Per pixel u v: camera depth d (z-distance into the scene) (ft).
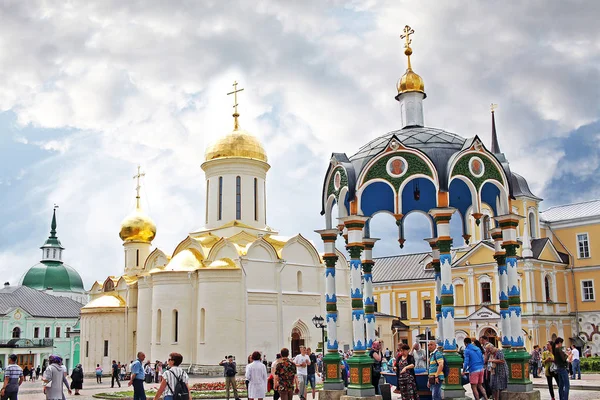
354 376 70.28
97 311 207.31
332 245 80.23
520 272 194.70
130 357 203.92
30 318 313.53
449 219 69.77
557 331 197.36
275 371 67.36
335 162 78.33
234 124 204.33
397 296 254.47
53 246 391.45
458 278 208.54
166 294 176.45
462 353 83.66
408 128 84.89
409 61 89.76
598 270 203.10
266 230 197.36
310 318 188.55
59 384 63.00
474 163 74.02
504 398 70.74
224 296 171.32
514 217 76.02
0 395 69.31
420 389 70.74
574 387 104.01
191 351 172.35
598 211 209.36
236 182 196.75
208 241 188.34
